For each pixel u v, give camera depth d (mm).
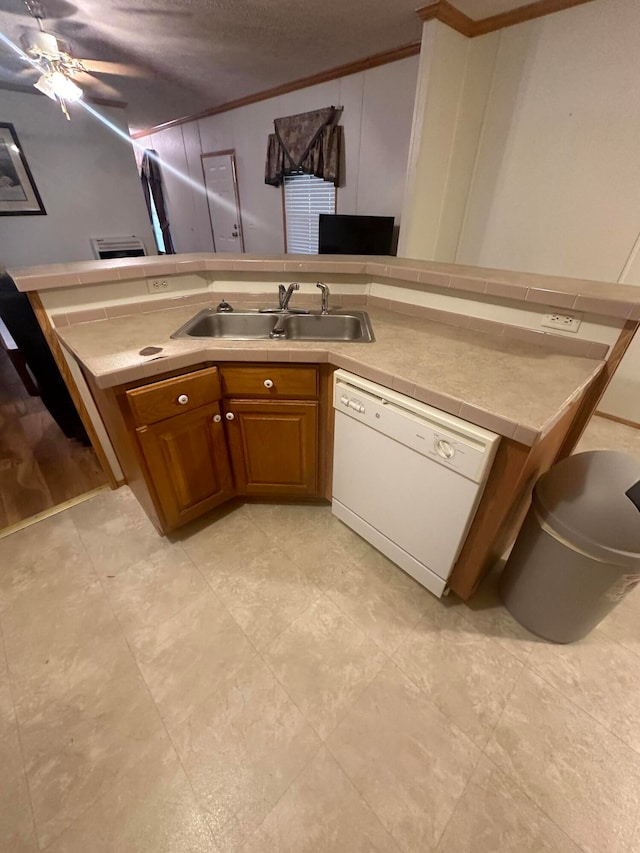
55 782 1021
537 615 1312
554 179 2484
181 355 1344
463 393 1089
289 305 1939
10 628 1374
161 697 1191
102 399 1523
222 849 918
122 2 2369
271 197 4797
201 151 5586
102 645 1325
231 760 1061
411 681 1238
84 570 1587
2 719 1141
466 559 1285
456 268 1729
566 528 1096
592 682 1238
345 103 3545
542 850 920
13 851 916
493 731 1123
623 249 2357
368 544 1726
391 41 2875
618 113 2154
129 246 5062
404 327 1643
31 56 2465
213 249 6348
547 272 2701
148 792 1005
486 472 1070
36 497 1971
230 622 1402
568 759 1068
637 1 1938
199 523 1825
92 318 1679
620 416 2723
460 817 968
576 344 1357
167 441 1442
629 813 976
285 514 1884
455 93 2582
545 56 2295
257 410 1564
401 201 3477
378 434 1314
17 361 2682
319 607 1459
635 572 1038
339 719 1146
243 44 2961
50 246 4598
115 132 4609
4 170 4105
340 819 963
